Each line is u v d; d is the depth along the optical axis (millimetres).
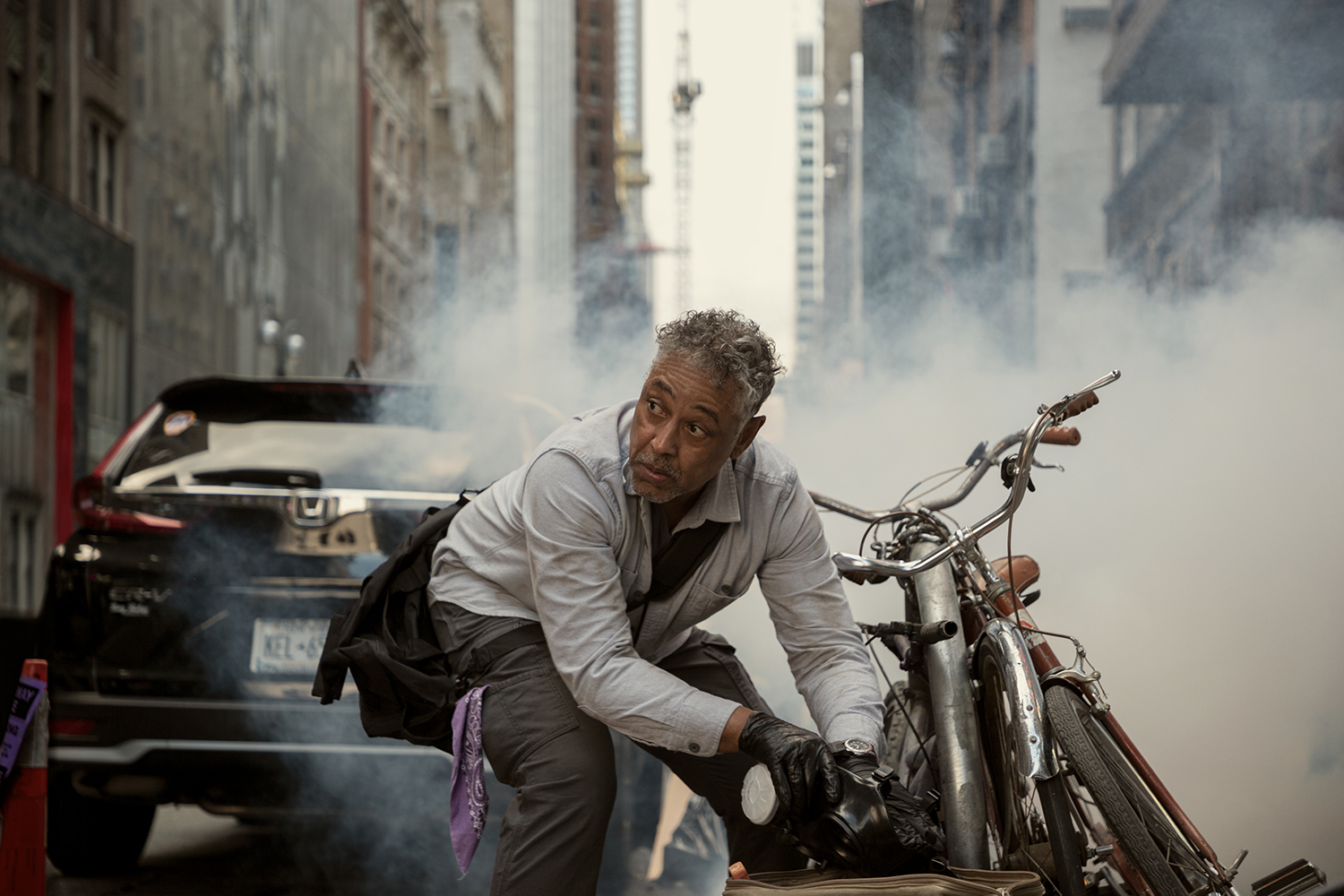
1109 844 2129
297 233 27219
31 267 13938
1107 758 2102
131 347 16922
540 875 2035
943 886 1829
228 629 3441
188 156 19844
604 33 126375
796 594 2299
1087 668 2246
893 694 2582
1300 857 3361
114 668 3447
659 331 2051
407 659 2236
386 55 39281
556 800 2059
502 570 2207
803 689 2316
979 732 2332
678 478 2006
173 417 3812
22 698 2986
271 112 25125
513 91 71938
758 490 2213
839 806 1905
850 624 2324
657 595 2213
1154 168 9656
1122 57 7316
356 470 3670
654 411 1999
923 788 2418
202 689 3422
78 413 14867
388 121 39438
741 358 1957
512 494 2223
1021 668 2119
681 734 2027
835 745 2057
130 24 17500
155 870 3941
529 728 2119
